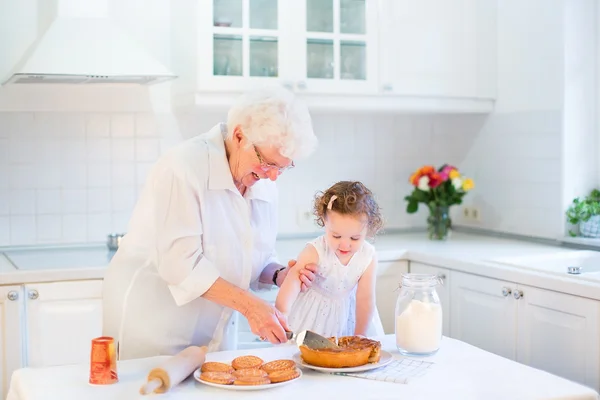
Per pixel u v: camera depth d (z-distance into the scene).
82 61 2.91
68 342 2.88
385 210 3.95
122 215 3.46
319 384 1.63
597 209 3.28
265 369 1.67
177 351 2.12
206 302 2.10
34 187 3.34
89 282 2.88
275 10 3.28
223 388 1.59
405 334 1.84
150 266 2.12
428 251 3.25
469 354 1.85
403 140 3.96
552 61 3.40
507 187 3.71
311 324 2.21
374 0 3.43
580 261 3.15
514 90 3.63
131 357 2.15
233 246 2.05
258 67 3.26
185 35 3.29
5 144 3.28
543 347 2.66
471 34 3.65
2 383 2.81
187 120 3.52
